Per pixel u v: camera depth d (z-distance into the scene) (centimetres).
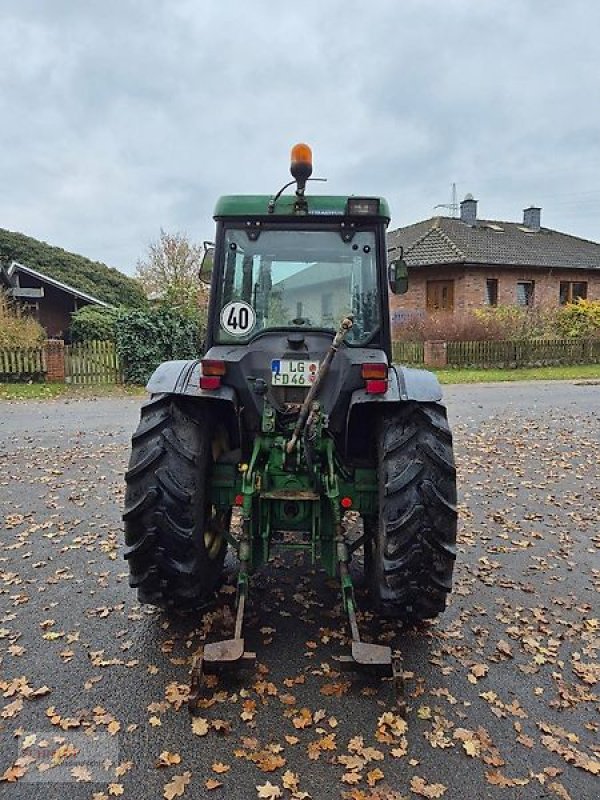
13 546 479
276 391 333
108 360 1564
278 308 371
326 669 311
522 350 2028
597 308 2209
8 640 341
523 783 243
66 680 303
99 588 406
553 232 3178
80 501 595
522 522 556
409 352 2005
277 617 363
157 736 264
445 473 321
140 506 320
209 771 245
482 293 2522
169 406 338
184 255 3231
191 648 331
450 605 390
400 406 339
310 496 324
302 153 350
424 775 245
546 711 288
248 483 321
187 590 333
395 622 360
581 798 237
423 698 293
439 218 3003
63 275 3111
